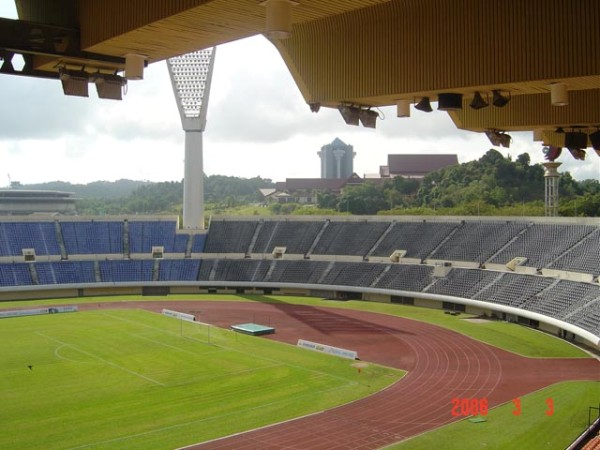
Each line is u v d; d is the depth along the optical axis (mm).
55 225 100625
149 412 39156
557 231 78125
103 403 40938
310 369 49844
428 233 91750
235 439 34500
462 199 131000
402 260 88938
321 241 98625
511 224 85250
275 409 39812
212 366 50500
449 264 84062
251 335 63406
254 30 15008
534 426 35844
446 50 16625
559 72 15055
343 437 34750
